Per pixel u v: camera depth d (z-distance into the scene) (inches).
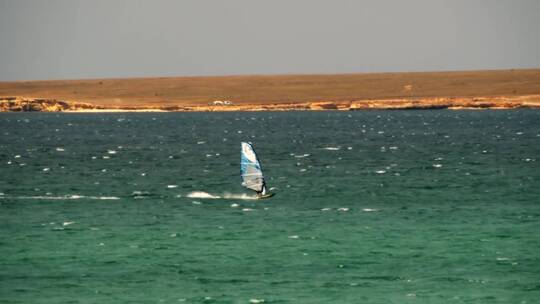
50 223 6643.7
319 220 6766.7
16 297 4630.9
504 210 7283.5
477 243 5861.2
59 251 5634.8
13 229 6387.8
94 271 5132.9
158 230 6338.6
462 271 5128.0
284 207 7465.6
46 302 4549.7
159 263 5319.9
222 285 4845.0
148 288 4790.8
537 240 5954.7
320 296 4648.1
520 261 5354.3
